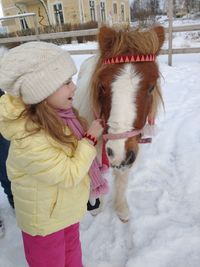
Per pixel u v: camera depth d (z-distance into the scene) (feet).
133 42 5.48
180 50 24.14
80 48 35.42
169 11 22.90
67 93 4.59
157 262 6.63
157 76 5.68
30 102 4.30
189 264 6.58
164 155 10.76
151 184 9.27
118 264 6.82
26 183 4.74
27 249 5.35
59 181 4.54
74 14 62.49
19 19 67.41
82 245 7.34
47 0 63.87
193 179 9.22
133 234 7.36
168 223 7.64
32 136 4.31
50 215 4.92
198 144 11.23
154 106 6.46
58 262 5.43
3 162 7.46
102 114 5.75
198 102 15.88
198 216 7.87
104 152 6.54
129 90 5.14
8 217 8.41
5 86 4.27
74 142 4.69
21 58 4.12
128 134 5.24
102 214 8.23
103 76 5.43
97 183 5.67
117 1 73.31
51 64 4.20
